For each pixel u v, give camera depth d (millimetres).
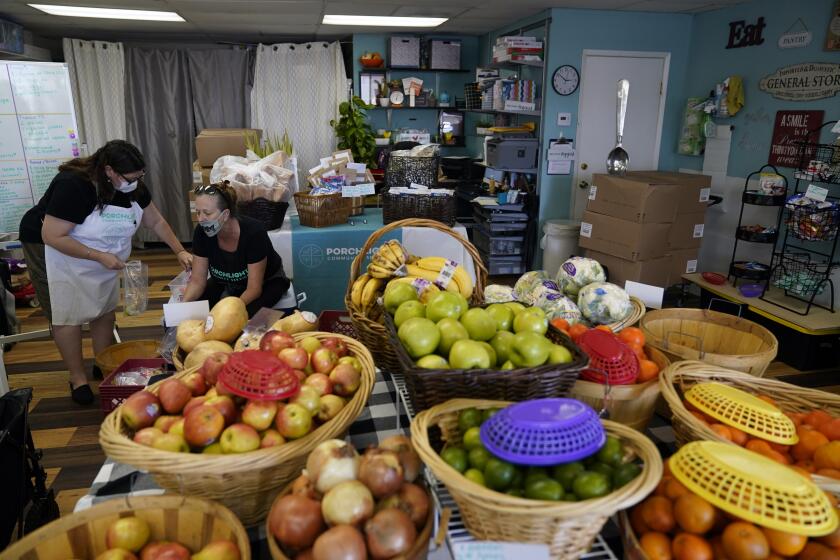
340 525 849
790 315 3557
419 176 3383
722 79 4715
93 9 4703
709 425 1182
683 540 909
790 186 4102
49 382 3385
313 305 3295
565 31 4898
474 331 1236
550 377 1093
